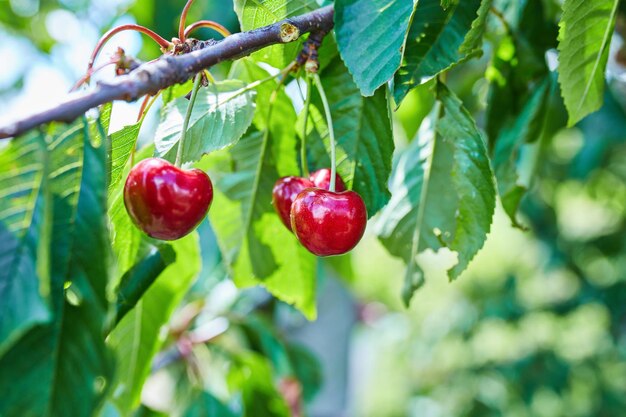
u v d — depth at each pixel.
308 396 0.67
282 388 0.60
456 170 0.41
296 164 0.44
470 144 0.40
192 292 0.63
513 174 0.45
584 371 1.36
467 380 1.52
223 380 0.59
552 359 1.37
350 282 0.70
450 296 1.94
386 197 0.41
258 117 0.43
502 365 1.45
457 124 0.40
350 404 0.87
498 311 1.45
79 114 0.32
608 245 1.21
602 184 1.10
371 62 0.37
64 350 0.32
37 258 0.32
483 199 0.40
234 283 0.46
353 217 0.38
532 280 1.50
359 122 0.41
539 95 0.44
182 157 0.38
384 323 2.06
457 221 0.41
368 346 2.16
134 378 0.45
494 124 0.45
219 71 0.55
